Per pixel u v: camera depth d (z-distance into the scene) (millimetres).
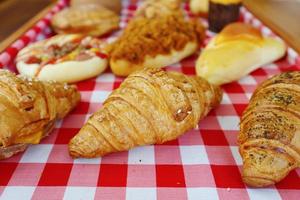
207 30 604
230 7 560
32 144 305
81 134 283
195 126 313
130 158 293
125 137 280
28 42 493
